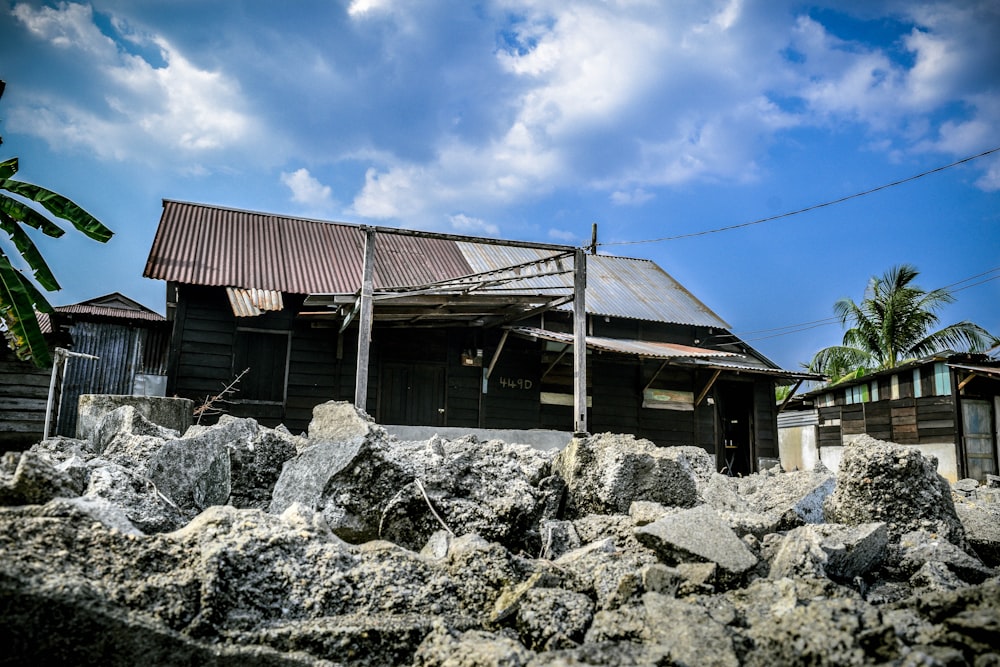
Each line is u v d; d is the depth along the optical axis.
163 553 3.19
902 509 5.08
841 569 4.06
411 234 10.02
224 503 5.42
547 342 16.03
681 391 17.83
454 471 5.32
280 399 13.63
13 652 2.63
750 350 18.83
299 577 3.37
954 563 4.25
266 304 12.97
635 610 3.22
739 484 7.23
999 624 2.61
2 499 3.50
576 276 10.35
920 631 2.80
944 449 18.08
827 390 22.53
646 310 17.78
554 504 5.56
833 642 2.61
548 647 3.18
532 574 3.79
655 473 5.68
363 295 9.70
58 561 2.94
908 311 26.62
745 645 2.89
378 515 4.91
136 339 17.33
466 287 11.02
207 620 2.99
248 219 16.19
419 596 3.50
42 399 14.11
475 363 15.39
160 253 13.71
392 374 14.70
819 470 7.44
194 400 13.01
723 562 3.91
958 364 17.95
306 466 5.07
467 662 2.81
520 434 10.87
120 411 6.83
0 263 7.27
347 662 3.05
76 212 7.68
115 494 4.20
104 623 2.76
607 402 17.02
